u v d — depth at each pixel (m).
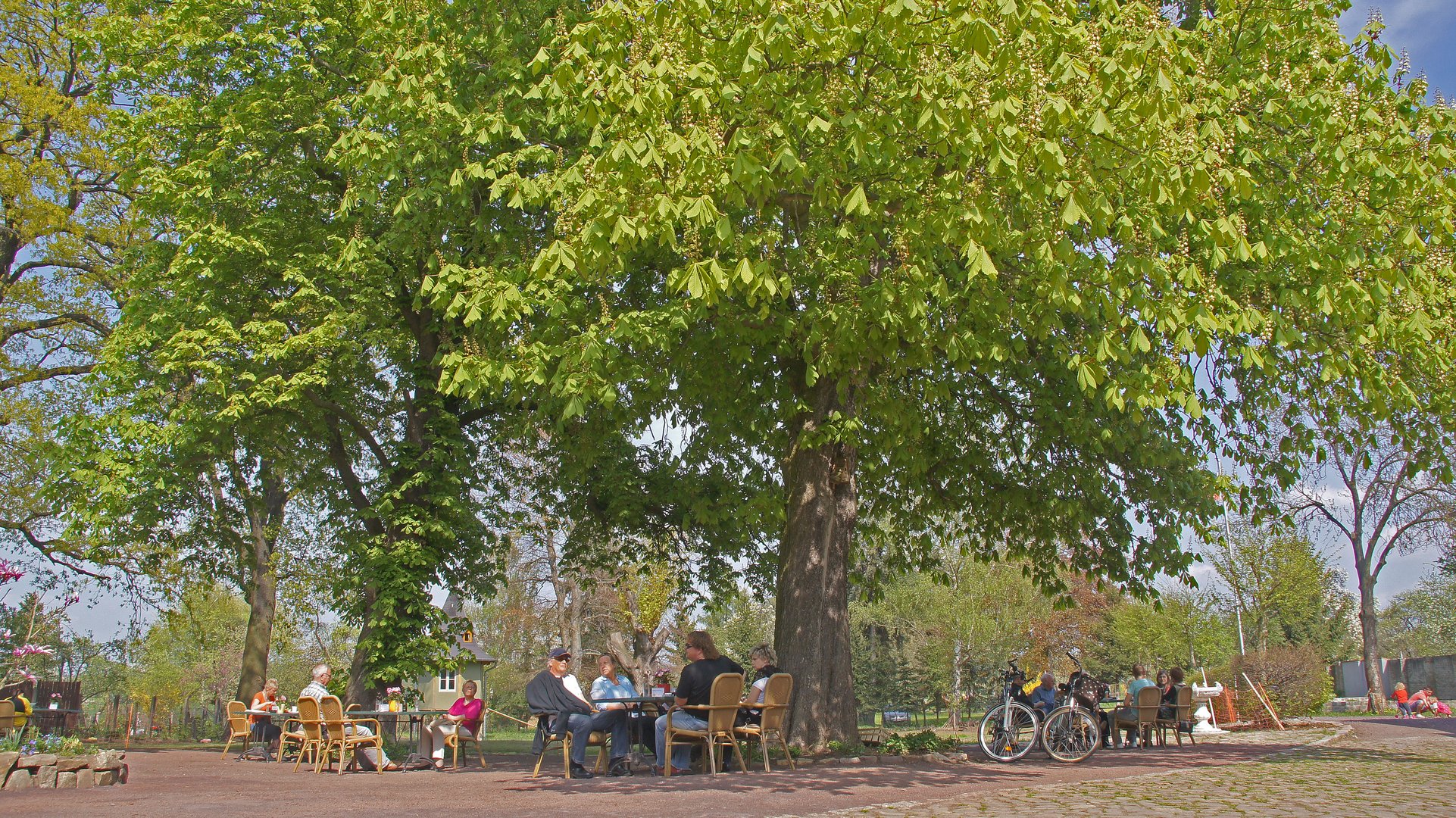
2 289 23.05
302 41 17.02
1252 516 16.41
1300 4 11.09
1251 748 15.20
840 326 10.55
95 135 21.88
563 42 12.73
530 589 43.25
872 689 46.41
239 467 20.73
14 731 10.28
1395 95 11.02
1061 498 16.17
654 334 11.95
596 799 7.93
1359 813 7.00
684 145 7.83
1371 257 10.81
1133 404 14.47
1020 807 7.28
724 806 7.32
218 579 22.97
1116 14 9.02
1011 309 10.89
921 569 19.33
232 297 16.56
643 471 19.73
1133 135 8.41
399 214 14.77
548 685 10.70
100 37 17.78
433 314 17.28
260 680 26.88
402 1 14.24
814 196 9.27
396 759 14.00
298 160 17.00
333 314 15.75
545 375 11.97
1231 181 8.61
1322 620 57.50
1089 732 12.20
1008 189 8.82
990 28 7.40
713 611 21.66
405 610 17.44
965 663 41.69
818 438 12.04
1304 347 11.40
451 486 17.91
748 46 8.15
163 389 17.03
